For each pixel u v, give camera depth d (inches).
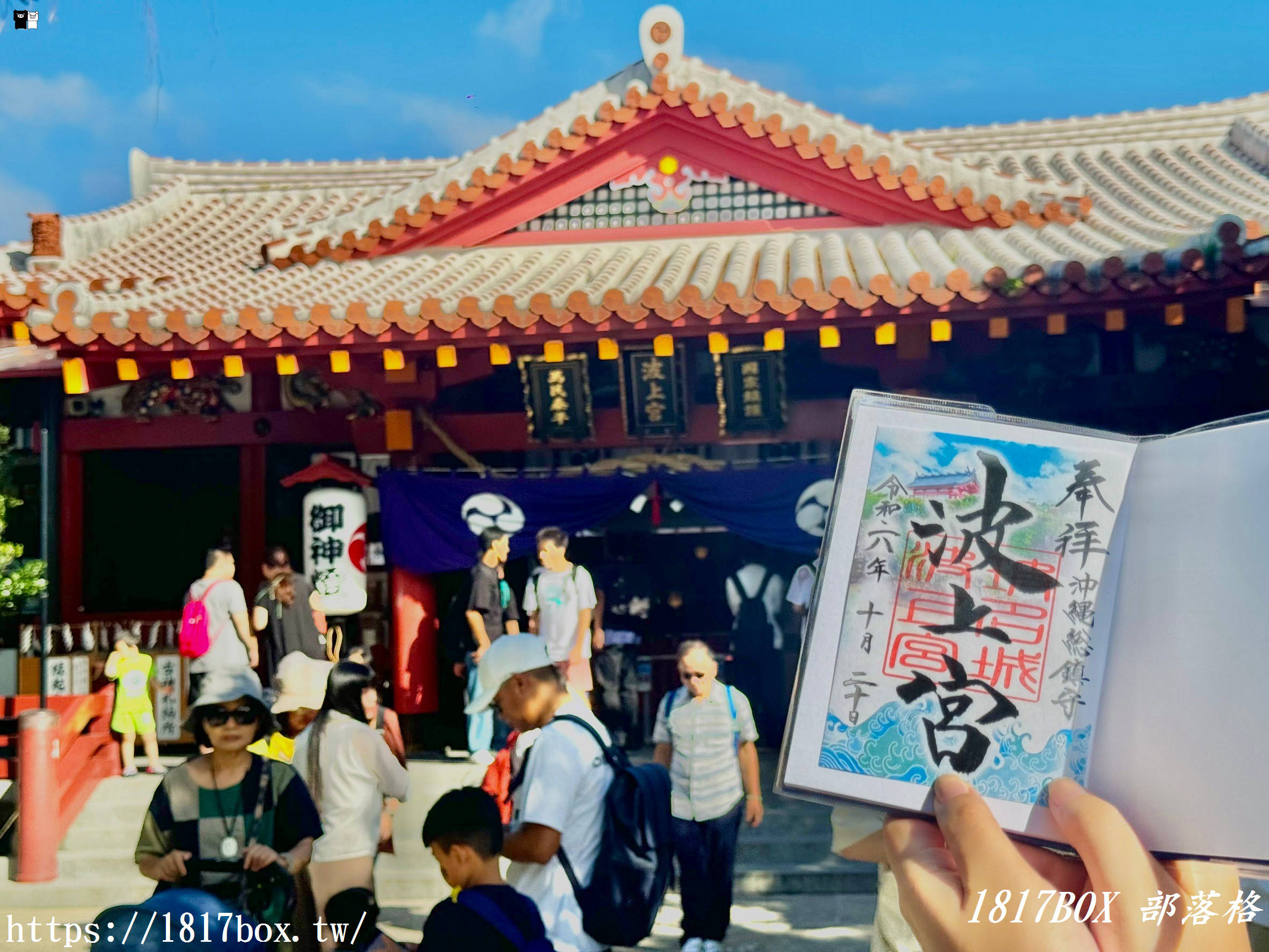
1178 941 40.3
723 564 472.4
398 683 394.6
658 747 247.0
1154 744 44.6
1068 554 48.0
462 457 396.8
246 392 431.8
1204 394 380.5
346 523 388.5
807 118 412.2
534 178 405.4
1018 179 398.6
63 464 435.2
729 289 335.3
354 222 419.8
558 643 339.3
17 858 322.0
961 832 43.0
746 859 317.1
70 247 464.8
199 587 357.7
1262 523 43.9
